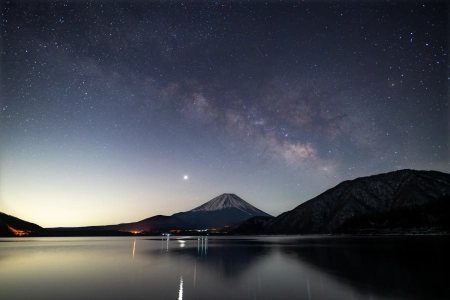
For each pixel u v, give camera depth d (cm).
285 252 4356
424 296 1518
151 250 5159
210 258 3581
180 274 2281
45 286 1831
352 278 2041
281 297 1510
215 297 1516
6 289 1750
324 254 3881
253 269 2547
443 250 3969
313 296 1525
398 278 2030
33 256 3988
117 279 2064
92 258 3672
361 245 5428
